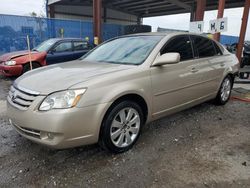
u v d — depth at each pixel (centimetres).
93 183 254
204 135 372
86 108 266
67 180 259
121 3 2428
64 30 1605
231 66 514
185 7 2150
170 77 357
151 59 338
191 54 408
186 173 272
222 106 520
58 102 258
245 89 685
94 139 282
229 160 300
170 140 353
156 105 346
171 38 378
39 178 262
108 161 296
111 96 283
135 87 309
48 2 2384
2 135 366
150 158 303
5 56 830
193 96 414
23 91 283
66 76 293
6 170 276
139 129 332
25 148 326
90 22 1719
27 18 1416
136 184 253
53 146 261
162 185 252
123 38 424
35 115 260
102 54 402
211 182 257
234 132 385
